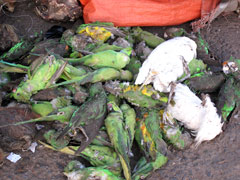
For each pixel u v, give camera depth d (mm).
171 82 1312
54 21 1564
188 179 1293
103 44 1441
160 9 1528
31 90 1295
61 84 1314
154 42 1464
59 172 1280
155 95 1324
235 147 1350
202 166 1313
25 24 1555
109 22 1513
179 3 1531
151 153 1281
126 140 1266
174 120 1322
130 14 1524
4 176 1257
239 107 1403
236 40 1561
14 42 1431
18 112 1272
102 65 1375
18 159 1281
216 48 1541
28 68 1334
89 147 1269
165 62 1360
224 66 1375
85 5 1537
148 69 1353
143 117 1324
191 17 1568
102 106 1289
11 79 1387
